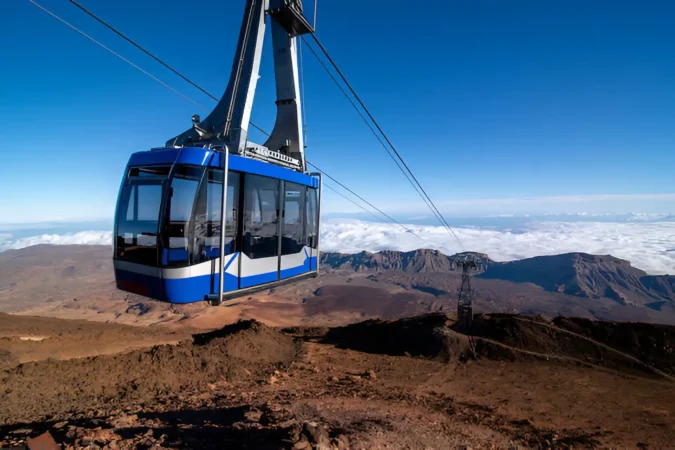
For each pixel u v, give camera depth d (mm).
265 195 13398
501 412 22547
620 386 31391
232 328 37219
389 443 8805
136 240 10914
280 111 16938
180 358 24016
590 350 41625
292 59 16469
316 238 17000
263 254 13172
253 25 13727
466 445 11844
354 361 35594
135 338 29844
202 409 12992
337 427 9344
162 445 6523
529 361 40562
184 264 10305
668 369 36688
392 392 24203
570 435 18547
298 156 16531
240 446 6359
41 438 6508
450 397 26156
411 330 50875
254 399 16828
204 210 10891
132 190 11406
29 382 16531
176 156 10805
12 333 25156
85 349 24906
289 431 6961
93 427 8070
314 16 16156
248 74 13430
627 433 19828
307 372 28094
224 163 10859
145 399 17078
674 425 21281
